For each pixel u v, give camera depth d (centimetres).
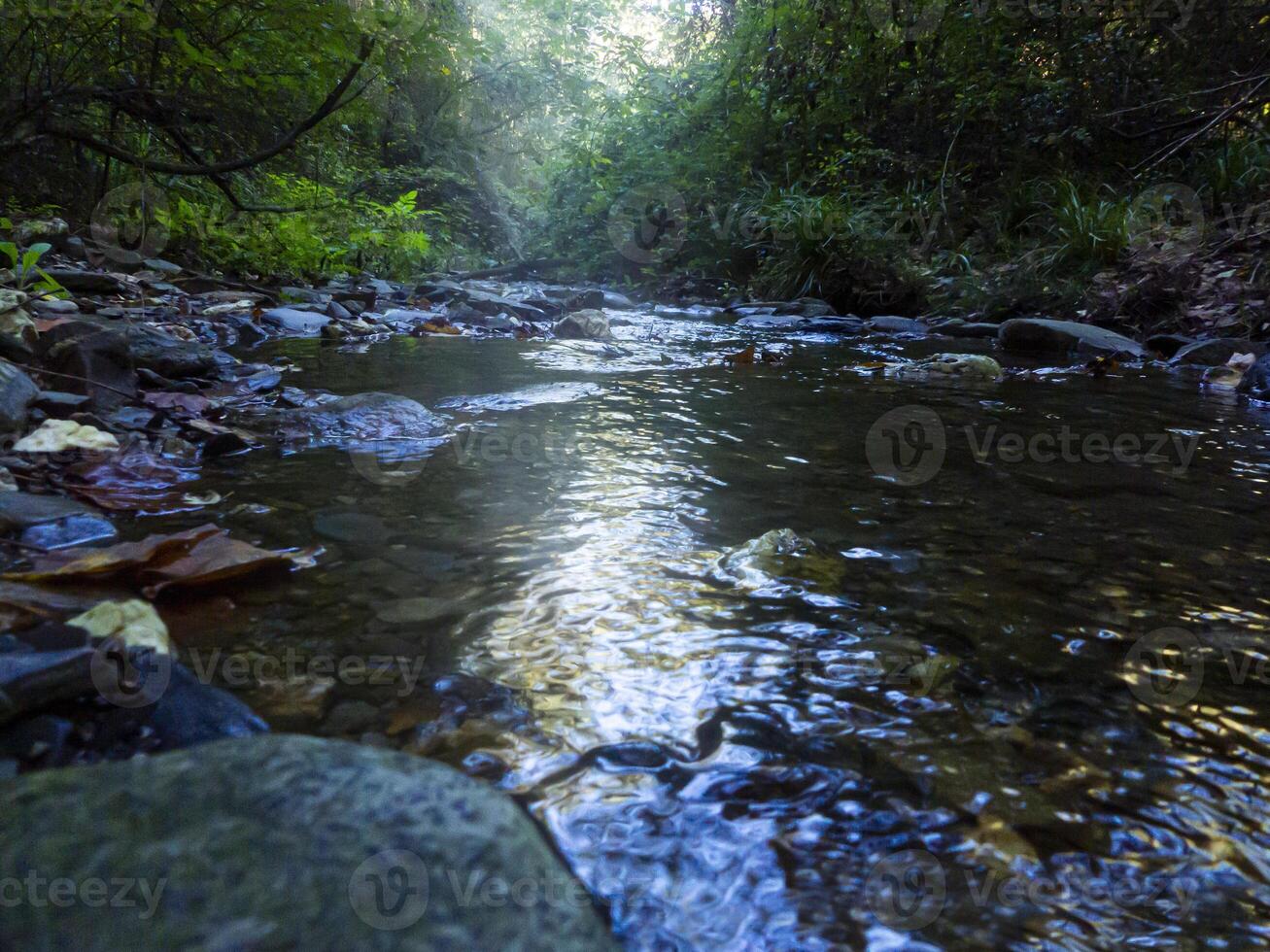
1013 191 817
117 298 463
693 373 390
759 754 96
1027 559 163
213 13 525
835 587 145
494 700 105
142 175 585
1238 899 77
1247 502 205
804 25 997
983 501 201
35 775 67
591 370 384
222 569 136
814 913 74
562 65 1678
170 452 209
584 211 1239
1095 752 99
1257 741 103
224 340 426
